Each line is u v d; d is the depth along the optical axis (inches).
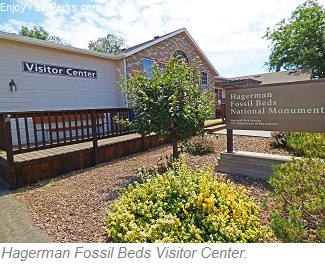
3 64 232.2
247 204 85.4
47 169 166.7
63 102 281.0
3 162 161.5
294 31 733.9
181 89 149.9
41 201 122.6
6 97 235.1
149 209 82.7
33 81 254.2
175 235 70.6
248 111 148.3
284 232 58.8
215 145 216.5
